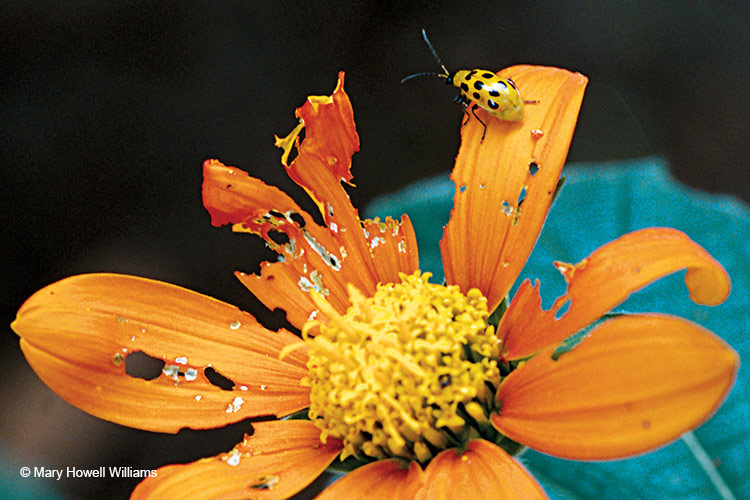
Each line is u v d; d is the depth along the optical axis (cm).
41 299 19
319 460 19
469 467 19
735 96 33
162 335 20
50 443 27
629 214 22
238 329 20
